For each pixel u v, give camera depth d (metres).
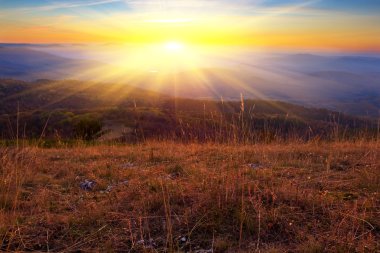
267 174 5.74
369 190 4.88
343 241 3.43
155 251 3.45
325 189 5.01
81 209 4.45
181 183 5.30
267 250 3.40
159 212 4.32
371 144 8.81
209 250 3.49
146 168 6.83
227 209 4.18
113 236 3.76
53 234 3.84
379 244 3.40
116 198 4.86
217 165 6.66
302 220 3.98
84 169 6.90
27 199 4.99
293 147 8.74
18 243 3.65
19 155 7.74
